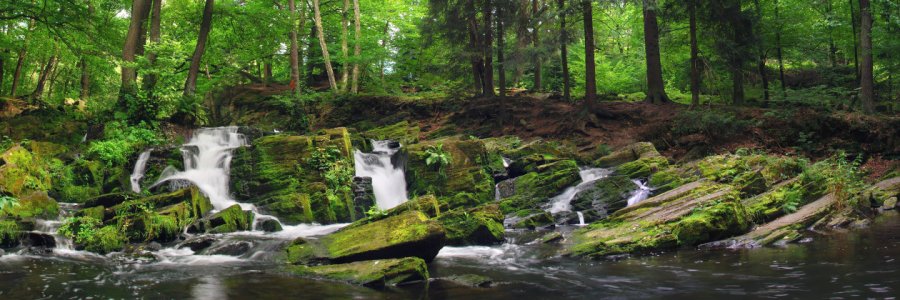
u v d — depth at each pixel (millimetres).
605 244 8016
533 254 8086
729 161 13633
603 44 26219
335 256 7281
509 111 21922
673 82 29969
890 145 16312
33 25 22234
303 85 28344
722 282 5453
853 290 4723
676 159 17062
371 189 13820
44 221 9648
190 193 11172
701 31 21797
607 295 5184
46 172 11852
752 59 21047
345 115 24016
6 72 32688
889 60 20422
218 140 16516
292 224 12023
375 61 25516
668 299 4883
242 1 25359
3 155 10719
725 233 8633
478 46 21531
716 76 21422
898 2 18266
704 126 17312
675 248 8047
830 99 19844
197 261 7789
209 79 26875
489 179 14523
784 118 17750
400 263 6258
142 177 13711
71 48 21344
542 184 14273
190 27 21922
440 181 14281
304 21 28875
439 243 7402
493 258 7828
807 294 4695
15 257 7906
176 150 14531
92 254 8391
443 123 22203
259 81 32000
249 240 8922
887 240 7406
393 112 23766
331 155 13883
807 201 10953
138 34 17828
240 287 5887
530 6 21578
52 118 19250
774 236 8117
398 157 15547
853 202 10141
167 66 17719
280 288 5812
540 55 19000
